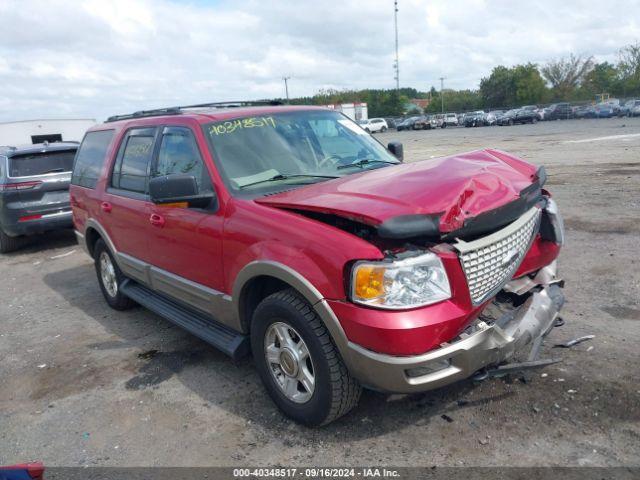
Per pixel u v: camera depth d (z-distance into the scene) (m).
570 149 18.75
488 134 35.53
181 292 4.30
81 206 5.98
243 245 3.42
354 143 4.59
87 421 3.76
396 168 3.74
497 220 3.03
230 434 3.41
